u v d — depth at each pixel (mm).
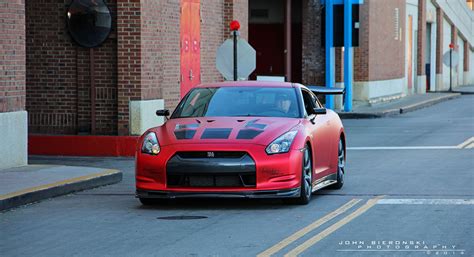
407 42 58812
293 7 43781
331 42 42188
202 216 13867
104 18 24016
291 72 43938
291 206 14820
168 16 26625
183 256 10727
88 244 11609
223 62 24516
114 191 17219
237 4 32188
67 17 24297
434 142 27484
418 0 61438
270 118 15383
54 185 16359
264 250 11031
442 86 69562
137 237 12070
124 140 23812
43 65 24750
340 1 42094
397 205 14797
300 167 14523
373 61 47375
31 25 24750
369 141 28312
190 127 14891
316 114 15922
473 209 14312
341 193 16422
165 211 14438
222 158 14164
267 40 43562
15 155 19281
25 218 13867
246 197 14164
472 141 27578
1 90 18812
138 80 23922
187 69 28766
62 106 24719
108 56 24250
